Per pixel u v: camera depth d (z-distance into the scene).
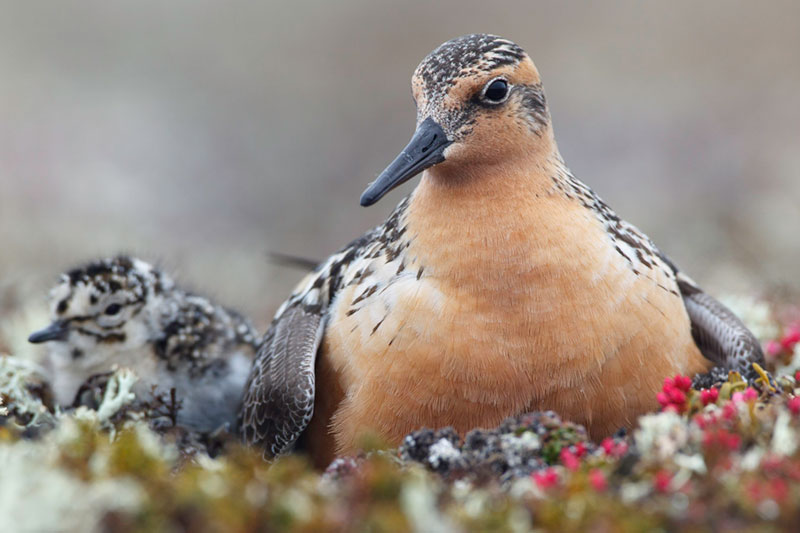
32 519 6.94
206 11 41.94
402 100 38.38
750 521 7.19
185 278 19.78
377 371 10.50
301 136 36.12
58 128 33.69
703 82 36.72
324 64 40.09
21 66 37.41
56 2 40.16
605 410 10.39
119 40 39.94
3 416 10.95
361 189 33.75
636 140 32.69
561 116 34.78
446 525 7.04
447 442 8.73
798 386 9.96
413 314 10.34
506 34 40.50
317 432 11.27
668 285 11.06
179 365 13.11
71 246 23.19
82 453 7.91
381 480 7.37
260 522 7.14
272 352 11.66
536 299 10.17
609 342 10.24
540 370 10.18
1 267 20.97
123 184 31.00
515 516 7.26
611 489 7.72
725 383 9.46
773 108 34.03
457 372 10.20
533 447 8.55
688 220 24.31
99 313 12.72
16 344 14.55
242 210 31.83
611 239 10.74
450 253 10.43
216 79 38.66
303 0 42.50
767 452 7.95
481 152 10.70
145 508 7.19
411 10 41.75
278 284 23.17
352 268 11.54
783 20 39.56
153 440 8.51
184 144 34.66
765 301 15.59
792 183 27.28
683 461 7.79
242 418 12.11
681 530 7.16
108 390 11.52
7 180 29.98
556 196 10.77
